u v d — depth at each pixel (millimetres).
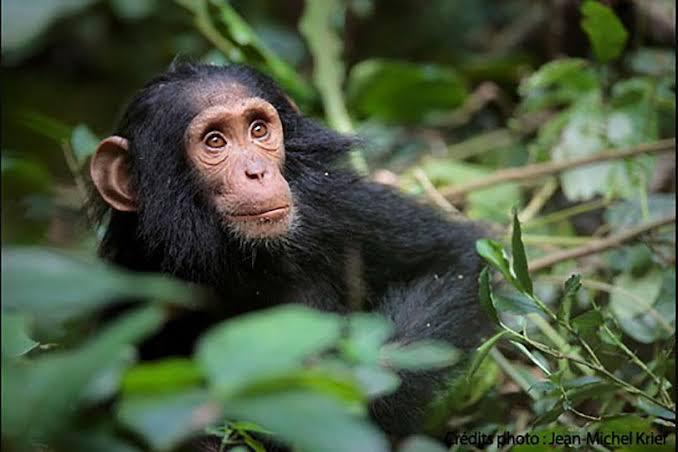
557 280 10758
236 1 20016
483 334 9562
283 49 19234
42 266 3924
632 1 14102
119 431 4273
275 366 3697
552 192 13328
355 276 10117
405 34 21078
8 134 17234
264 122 9695
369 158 13719
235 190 9406
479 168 14711
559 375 7316
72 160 12312
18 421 3969
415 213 10555
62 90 21031
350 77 15727
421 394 8383
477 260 10102
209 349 3746
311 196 9992
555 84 14961
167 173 9625
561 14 15039
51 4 10164
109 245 10156
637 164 12195
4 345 4402
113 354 3689
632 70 13930
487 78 17406
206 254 9523
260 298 9875
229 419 6332
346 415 3756
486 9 20969
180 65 10102
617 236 10789
